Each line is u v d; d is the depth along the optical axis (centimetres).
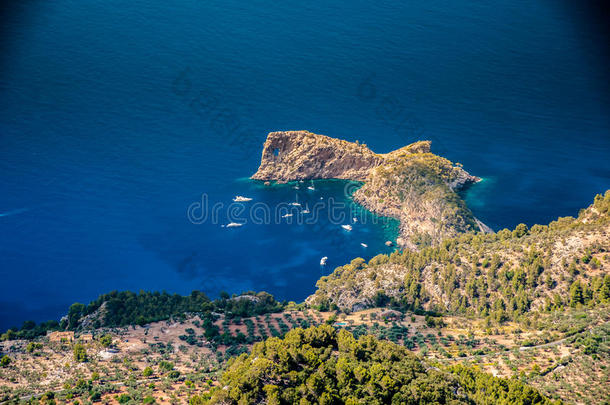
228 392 17462
